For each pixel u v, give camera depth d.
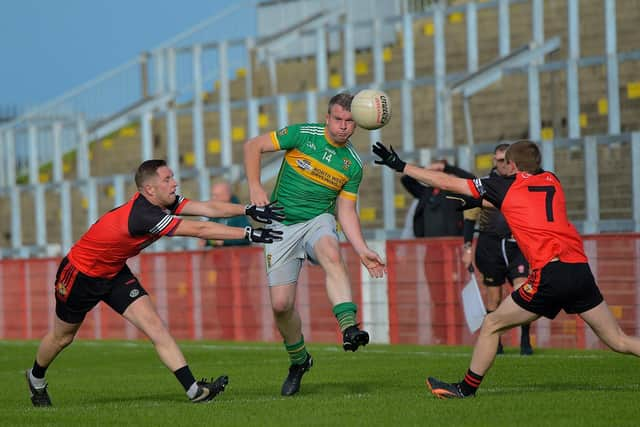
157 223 23.86
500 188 23.73
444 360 34.72
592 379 28.22
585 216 46.81
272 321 45.97
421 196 43.66
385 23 69.31
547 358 34.44
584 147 44.88
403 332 43.06
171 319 48.78
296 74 74.75
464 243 36.78
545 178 23.80
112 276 24.67
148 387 30.02
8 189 65.75
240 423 21.33
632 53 52.22
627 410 21.73
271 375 31.84
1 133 73.94
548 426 19.97
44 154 73.88
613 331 23.48
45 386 26.28
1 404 27.45
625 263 38.31
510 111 59.38
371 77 72.06
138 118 73.69
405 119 58.03
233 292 46.97
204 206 24.19
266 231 23.97
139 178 24.12
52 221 69.31
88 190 60.19
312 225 25.52
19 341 50.56
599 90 57.31
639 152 43.53
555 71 57.22
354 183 25.64
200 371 33.66
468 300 30.88
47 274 51.47
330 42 75.69
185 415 22.73
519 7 67.12
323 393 26.88
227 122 64.31
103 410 24.23
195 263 47.94
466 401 23.58
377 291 43.62
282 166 25.77
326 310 44.94
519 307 23.44
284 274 25.72
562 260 23.14
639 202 43.38
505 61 59.09
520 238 23.50
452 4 74.00
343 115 24.88
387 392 26.56
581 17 64.69
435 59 66.69
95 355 41.53
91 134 75.06
